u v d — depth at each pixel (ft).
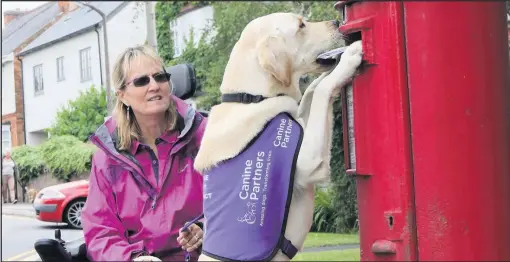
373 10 5.66
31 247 11.33
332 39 8.55
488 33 5.01
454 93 4.98
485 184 4.99
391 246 5.45
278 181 7.21
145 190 9.83
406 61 5.38
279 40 8.10
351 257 20.61
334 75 6.14
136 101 9.98
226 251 7.04
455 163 5.00
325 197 27.76
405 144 5.37
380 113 5.58
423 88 5.12
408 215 5.34
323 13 30.50
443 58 5.00
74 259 9.97
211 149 7.57
